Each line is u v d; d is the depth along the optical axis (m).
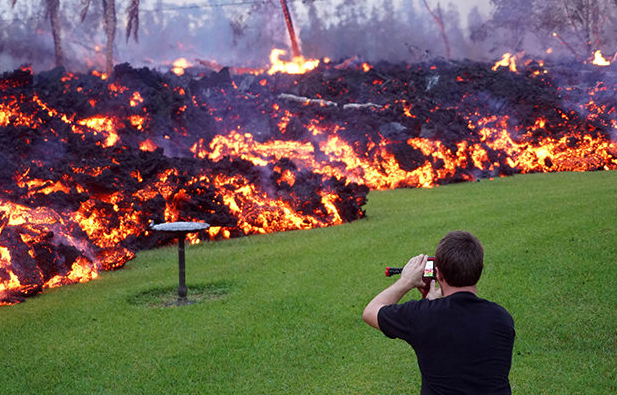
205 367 6.93
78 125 19.64
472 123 29.56
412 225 14.15
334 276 10.34
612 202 14.29
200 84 28.86
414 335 3.29
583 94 32.59
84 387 6.48
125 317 8.67
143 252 13.48
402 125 26.23
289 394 6.27
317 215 15.80
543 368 6.70
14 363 7.17
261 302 9.11
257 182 16.19
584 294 8.75
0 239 10.17
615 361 6.78
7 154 13.95
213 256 12.45
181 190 14.82
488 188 20.97
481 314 3.24
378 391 6.29
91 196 13.46
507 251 10.90
